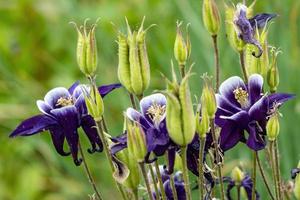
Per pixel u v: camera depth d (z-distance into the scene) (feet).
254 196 1.77
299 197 1.82
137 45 1.74
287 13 2.87
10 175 3.34
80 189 3.22
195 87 2.78
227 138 1.70
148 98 1.71
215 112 1.69
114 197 3.04
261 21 1.80
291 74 2.84
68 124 1.74
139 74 1.75
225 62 2.79
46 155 3.15
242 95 1.73
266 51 1.81
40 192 3.29
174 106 1.60
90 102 1.70
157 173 1.72
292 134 2.70
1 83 3.32
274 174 1.77
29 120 1.75
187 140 1.63
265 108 1.70
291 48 2.90
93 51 1.76
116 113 3.00
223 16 2.85
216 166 1.73
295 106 2.75
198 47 2.86
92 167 3.06
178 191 1.82
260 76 1.72
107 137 1.74
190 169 1.71
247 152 2.61
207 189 1.76
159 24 3.34
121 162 1.72
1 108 3.28
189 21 2.93
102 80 3.08
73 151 1.76
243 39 1.77
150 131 1.65
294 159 2.69
